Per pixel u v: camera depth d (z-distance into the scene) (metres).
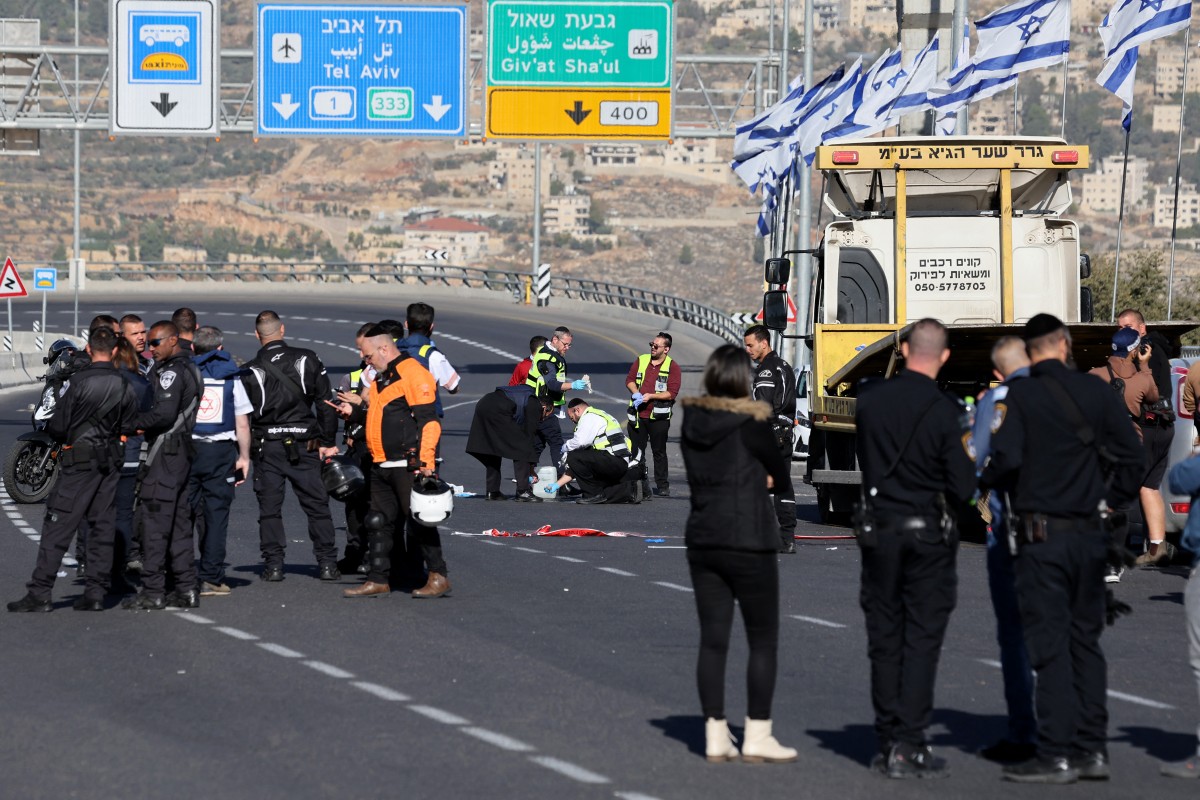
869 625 21.73
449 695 25.86
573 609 34.06
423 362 41.59
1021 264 51.81
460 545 44.53
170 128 95.56
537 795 20.30
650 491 59.34
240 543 44.59
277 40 95.44
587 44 94.75
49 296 197.00
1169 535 41.47
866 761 22.17
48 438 52.56
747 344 43.31
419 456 34.44
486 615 33.22
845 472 48.34
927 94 73.75
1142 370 39.72
